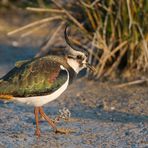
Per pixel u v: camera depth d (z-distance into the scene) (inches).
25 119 486.3
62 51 644.1
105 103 533.3
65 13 639.1
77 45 623.8
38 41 826.8
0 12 965.2
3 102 541.6
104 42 601.6
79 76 622.5
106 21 596.1
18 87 422.3
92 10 611.8
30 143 419.8
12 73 431.8
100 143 422.0
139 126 464.4
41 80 425.7
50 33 671.8
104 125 467.8
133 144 419.8
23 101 429.1
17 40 837.2
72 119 485.4
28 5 695.7
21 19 934.4
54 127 448.1
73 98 553.9
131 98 548.4
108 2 605.0
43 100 430.0
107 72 613.6
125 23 598.5
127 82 594.2
